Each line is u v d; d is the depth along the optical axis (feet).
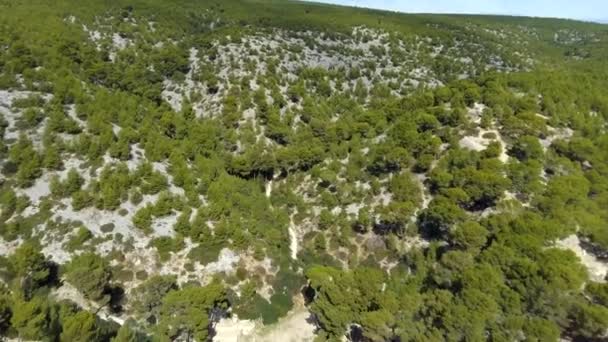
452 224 187.01
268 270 196.65
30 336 114.42
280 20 618.44
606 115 278.05
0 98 235.40
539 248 150.10
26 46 302.04
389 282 171.63
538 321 123.03
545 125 237.25
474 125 250.16
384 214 205.46
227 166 269.64
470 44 636.48
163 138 252.83
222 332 167.84
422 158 228.84
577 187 187.42
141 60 393.91
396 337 140.77
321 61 488.44
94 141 220.84
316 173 263.08
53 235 175.42
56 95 248.11
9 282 148.15
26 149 200.13
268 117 314.96
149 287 160.25
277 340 169.17
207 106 346.95
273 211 235.20
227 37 469.57
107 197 190.80
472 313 127.03
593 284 134.21
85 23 434.30
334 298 150.92
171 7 587.68
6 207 177.17
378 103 375.04
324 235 222.89
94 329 126.41
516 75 320.91
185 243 190.60
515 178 196.03
